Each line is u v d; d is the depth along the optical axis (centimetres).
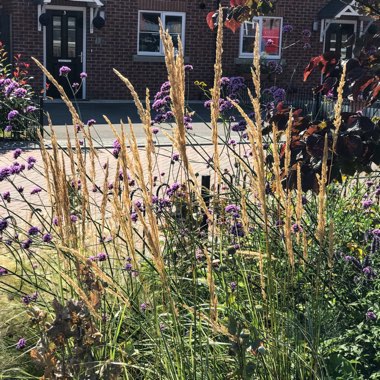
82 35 2134
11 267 422
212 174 947
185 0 2212
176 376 263
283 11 2306
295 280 333
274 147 288
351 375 314
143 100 2184
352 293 382
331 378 288
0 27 2062
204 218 423
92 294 260
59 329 248
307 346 291
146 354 302
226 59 2281
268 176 423
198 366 279
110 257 389
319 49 2358
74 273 323
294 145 377
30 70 2084
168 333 310
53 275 390
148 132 271
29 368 335
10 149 1194
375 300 379
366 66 402
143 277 348
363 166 370
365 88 389
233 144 515
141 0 2167
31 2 2059
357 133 363
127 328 329
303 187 363
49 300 370
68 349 275
